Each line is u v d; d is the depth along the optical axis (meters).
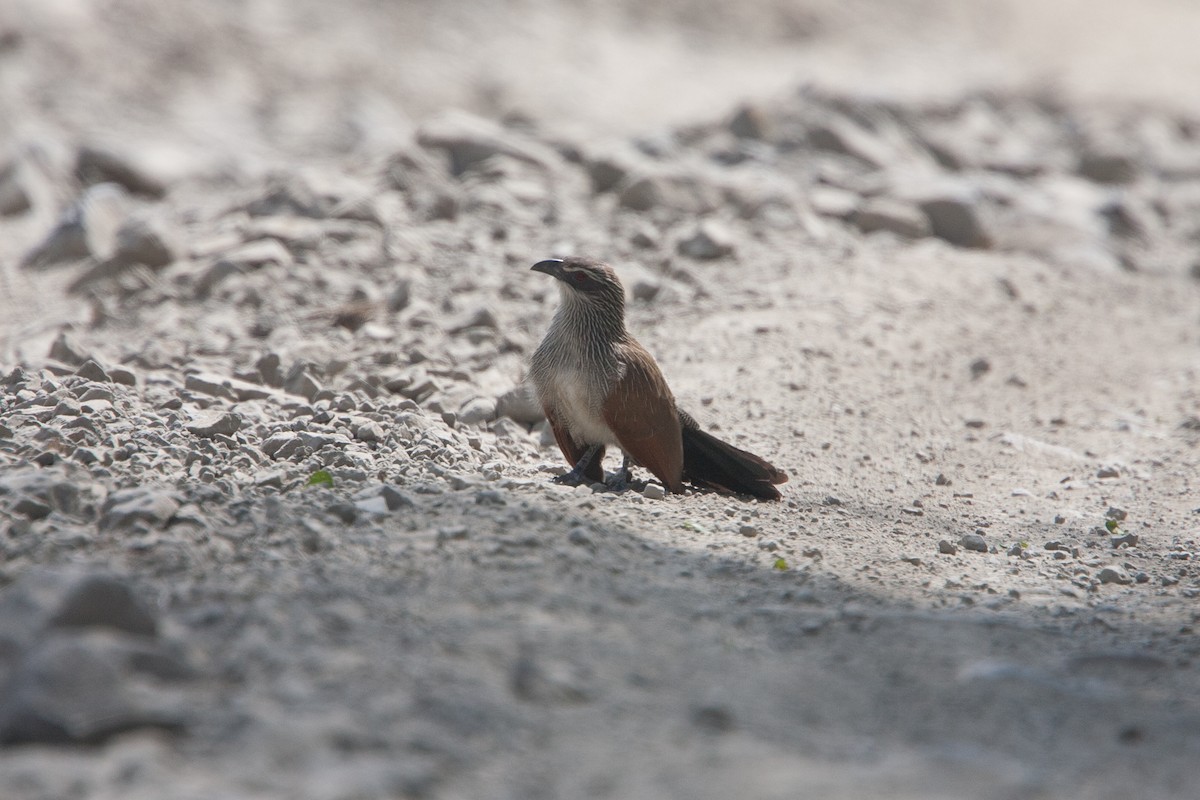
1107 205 23.58
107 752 5.24
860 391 14.39
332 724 5.48
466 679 6.17
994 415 14.34
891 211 20.58
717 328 15.89
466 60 41.25
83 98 32.97
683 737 5.82
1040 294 18.64
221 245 17.75
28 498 8.12
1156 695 7.02
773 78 43.47
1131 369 16.23
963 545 10.16
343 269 17.00
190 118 33.00
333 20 42.00
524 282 16.91
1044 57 52.28
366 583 7.41
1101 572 9.51
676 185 20.33
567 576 7.86
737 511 10.30
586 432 10.77
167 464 9.66
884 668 7.03
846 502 11.12
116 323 15.89
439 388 12.88
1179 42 57.56
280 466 9.95
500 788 5.24
